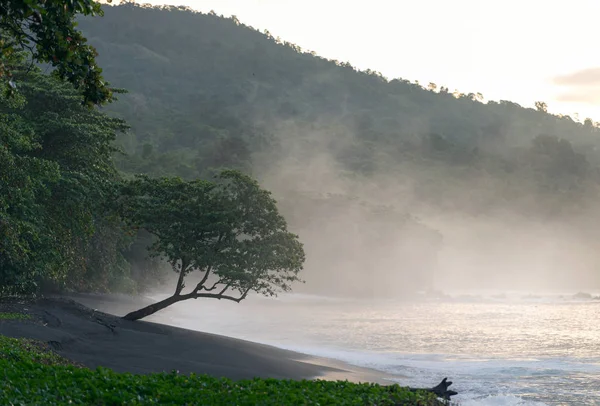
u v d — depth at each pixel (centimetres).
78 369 1742
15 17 1625
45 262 3719
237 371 2758
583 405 2698
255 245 3644
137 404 1430
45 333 2717
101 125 4109
